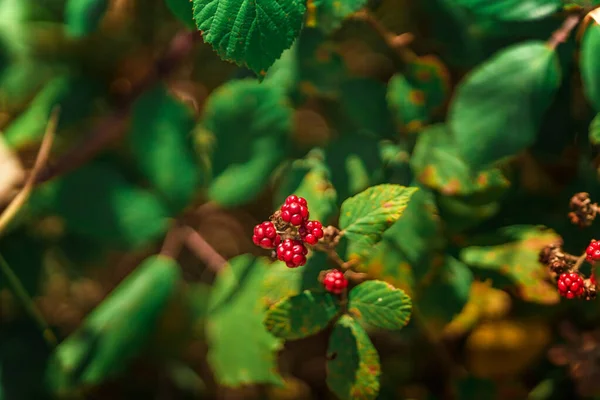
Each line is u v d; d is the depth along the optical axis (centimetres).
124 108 64
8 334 65
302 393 66
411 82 55
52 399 63
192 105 63
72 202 61
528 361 60
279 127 58
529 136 49
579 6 49
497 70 49
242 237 69
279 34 46
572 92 55
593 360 57
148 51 65
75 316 70
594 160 54
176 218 61
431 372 62
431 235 53
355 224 48
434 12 56
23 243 67
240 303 55
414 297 54
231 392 67
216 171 58
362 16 55
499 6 49
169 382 67
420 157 54
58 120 65
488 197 53
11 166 63
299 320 48
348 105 56
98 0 57
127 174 66
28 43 65
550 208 57
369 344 48
